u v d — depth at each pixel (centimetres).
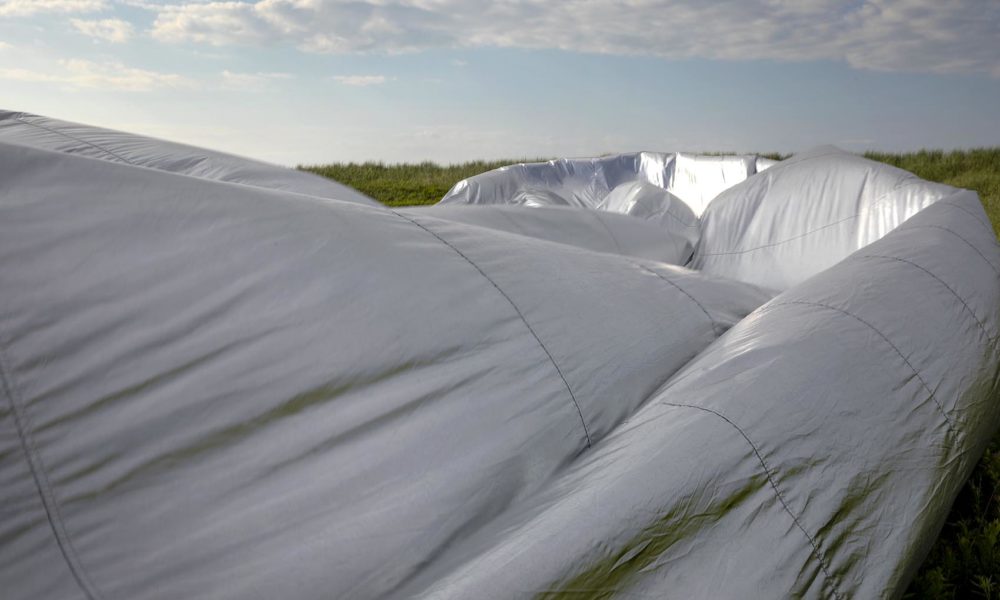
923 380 133
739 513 97
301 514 100
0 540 91
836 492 104
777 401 113
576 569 86
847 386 122
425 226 143
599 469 105
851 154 302
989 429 150
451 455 110
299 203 129
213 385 104
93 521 94
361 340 113
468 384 116
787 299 151
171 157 203
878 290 153
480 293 128
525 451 115
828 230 274
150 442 99
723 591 89
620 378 130
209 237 114
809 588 94
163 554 94
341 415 108
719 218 305
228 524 97
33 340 98
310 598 95
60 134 204
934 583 144
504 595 82
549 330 128
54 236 104
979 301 167
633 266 166
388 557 100
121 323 103
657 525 92
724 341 139
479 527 107
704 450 102
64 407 97
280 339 109
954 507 179
